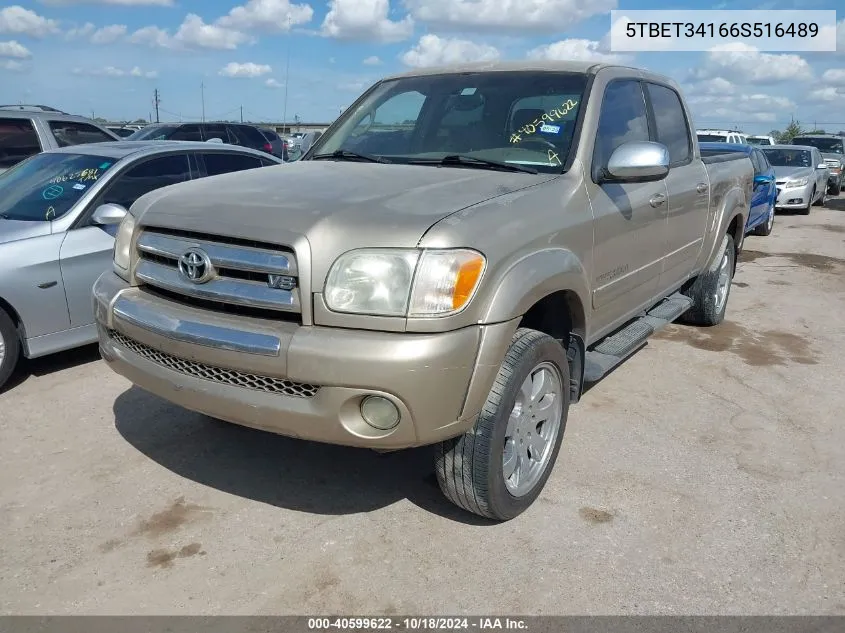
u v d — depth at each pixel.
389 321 2.65
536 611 2.73
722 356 5.82
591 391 4.96
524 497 3.30
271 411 2.77
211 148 6.34
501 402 2.96
